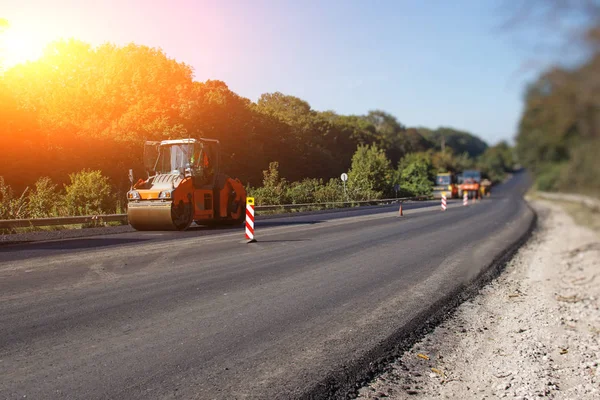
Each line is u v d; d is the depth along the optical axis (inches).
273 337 207.2
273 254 434.9
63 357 176.4
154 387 153.6
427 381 174.7
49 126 1301.7
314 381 164.4
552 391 171.8
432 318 253.3
